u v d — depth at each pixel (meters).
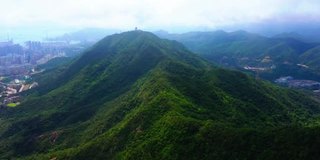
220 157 80.12
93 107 185.00
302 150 70.06
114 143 109.62
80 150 113.75
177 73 178.12
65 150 124.62
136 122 113.94
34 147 151.38
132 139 107.06
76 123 171.50
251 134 81.38
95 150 111.00
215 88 157.00
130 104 146.88
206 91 150.88
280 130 79.19
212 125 92.06
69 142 142.12
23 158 141.12
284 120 153.00
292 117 158.25
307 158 68.50
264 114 146.88
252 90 170.25
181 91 141.38
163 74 159.38
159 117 111.00
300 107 188.88
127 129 112.94
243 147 79.06
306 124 154.00
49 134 157.62
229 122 123.69
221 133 86.56
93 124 152.12
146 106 120.19
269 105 161.75
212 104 139.38
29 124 179.38
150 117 113.19
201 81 164.00
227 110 138.50
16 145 156.25
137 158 94.81
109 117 144.00
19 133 170.25
